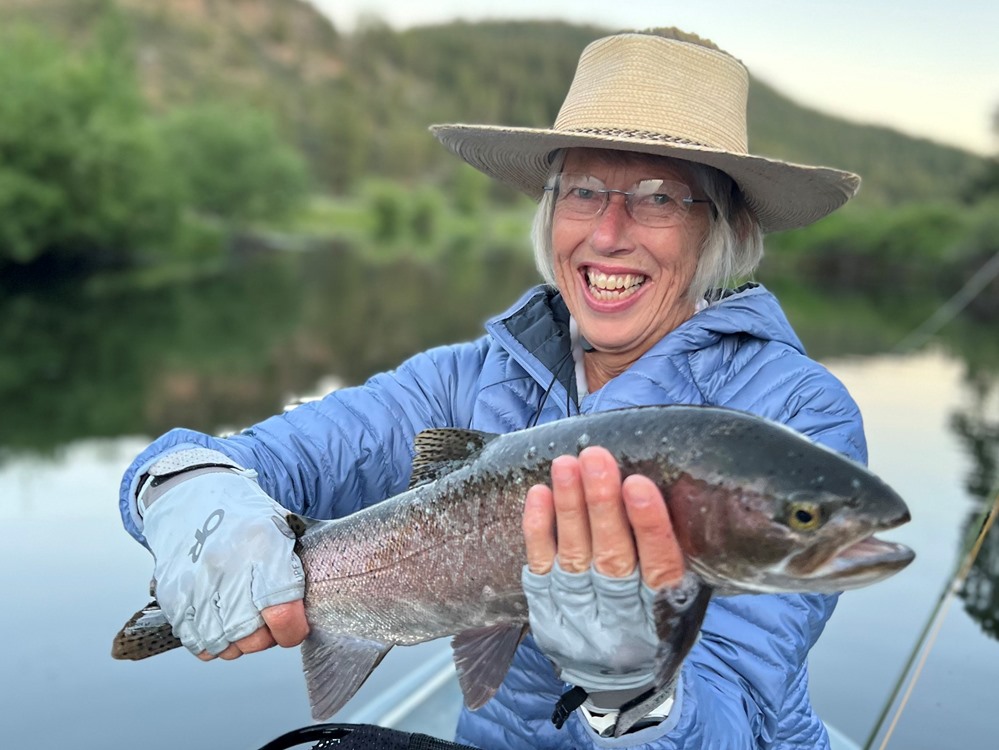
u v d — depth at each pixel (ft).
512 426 2.39
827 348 19.54
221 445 2.23
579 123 2.29
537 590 1.59
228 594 1.96
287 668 4.99
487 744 2.27
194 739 4.25
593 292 2.30
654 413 1.66
